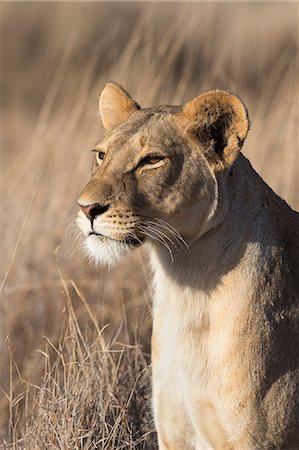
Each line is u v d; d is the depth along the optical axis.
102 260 9.20
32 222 14.75
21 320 13.55
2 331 13.35
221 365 9.13
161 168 9.09
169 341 9.48
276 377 9.09
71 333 11.66
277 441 9.14
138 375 11.25
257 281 9.18
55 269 14.04
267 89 18.59
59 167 15.63
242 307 9.14
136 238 9.10
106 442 10.59
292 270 9.38
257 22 28.19
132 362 11.98
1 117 30.34
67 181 15.28
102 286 13.70
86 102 16.56
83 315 13.34
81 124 16.08
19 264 14.20
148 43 16.98
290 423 9.13
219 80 20.30
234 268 9.21
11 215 14.95
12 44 35.81
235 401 9.07
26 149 18.94
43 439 10.48
